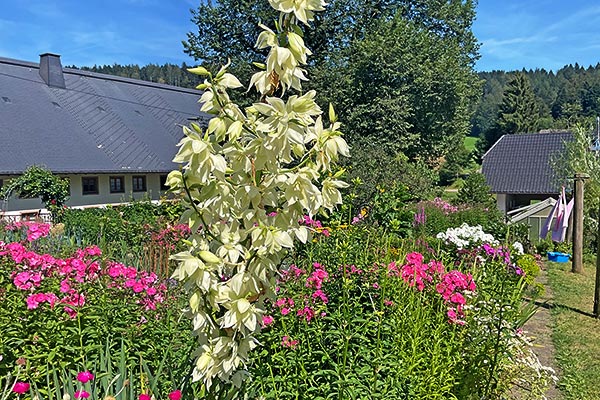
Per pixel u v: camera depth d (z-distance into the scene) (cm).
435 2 2461
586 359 502
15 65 2169
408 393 288
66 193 1453
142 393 238
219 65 1920
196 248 165
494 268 505
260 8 1930
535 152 2839
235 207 162
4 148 1698
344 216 820
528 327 618
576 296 787
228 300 158
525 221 1474
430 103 2219
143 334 309
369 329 332
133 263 682
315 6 163
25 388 233
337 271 389
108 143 2061
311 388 277
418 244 735
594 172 1497
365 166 1385
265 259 160
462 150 4769
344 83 1941
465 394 313
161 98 2648
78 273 327
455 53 2339
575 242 1021
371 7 2156
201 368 161
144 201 1573
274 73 161
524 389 382
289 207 166
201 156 154
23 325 286
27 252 338
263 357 294
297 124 153
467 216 1325
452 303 371
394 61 2005
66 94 2202
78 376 232
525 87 5400
